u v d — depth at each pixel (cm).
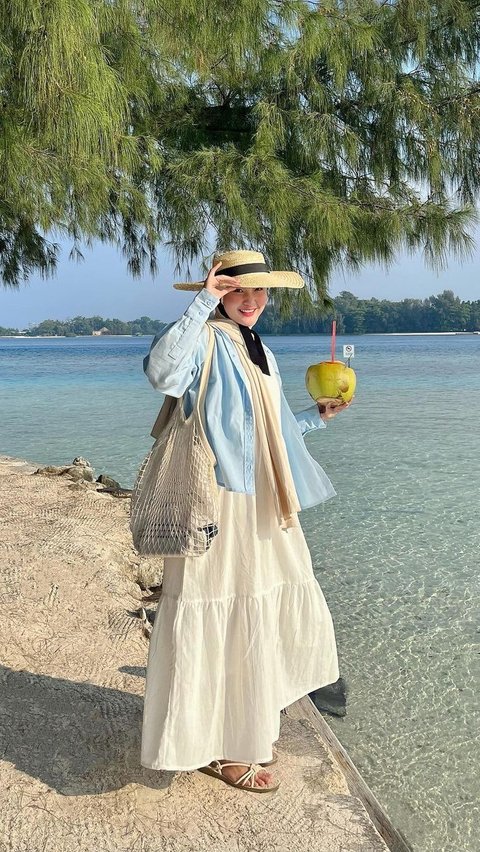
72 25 373
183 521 209
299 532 243
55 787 243
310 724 298
